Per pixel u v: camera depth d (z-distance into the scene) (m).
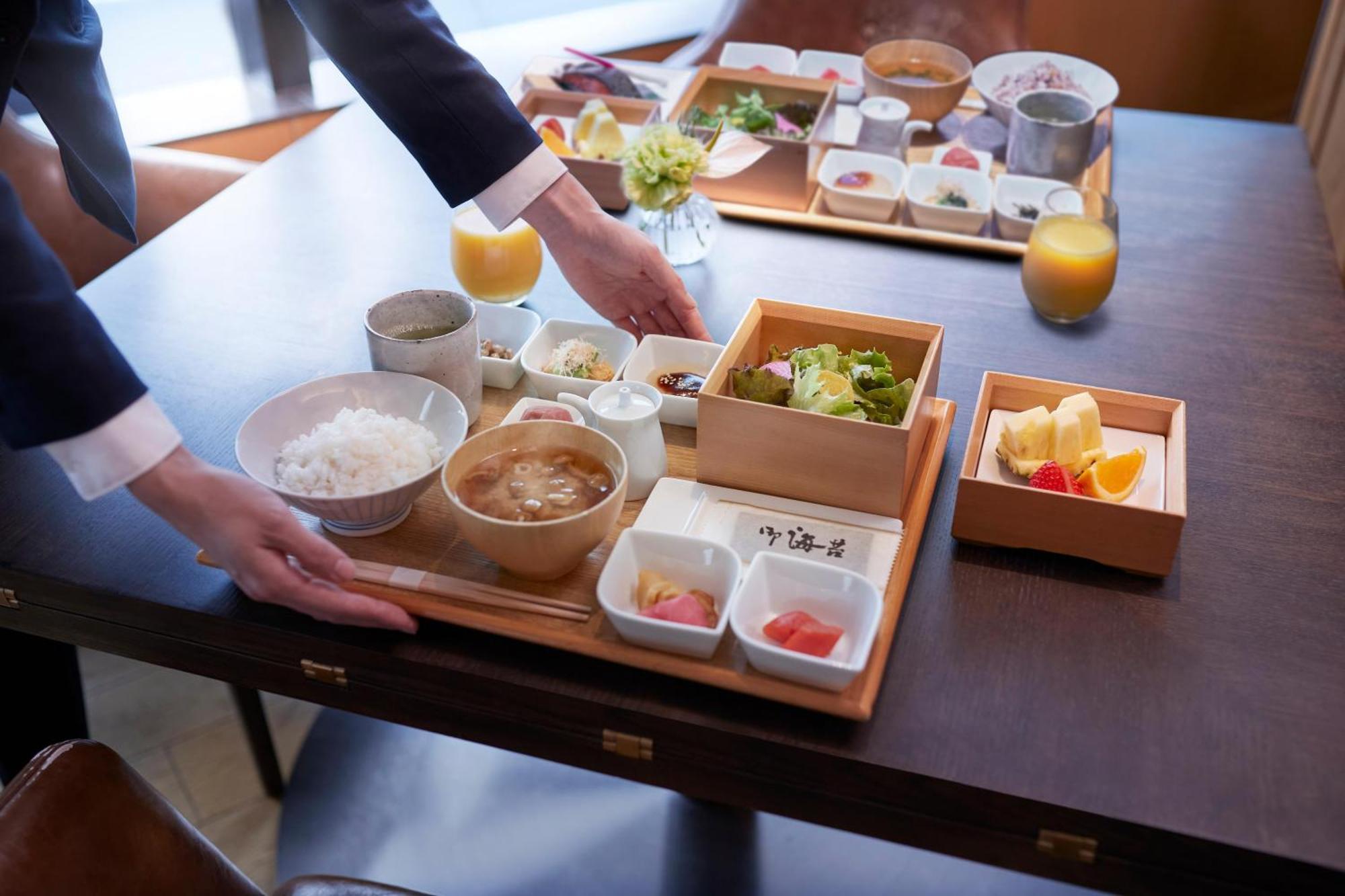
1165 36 2.91
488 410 1.25
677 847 1.78
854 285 1.49
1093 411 1.09
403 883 1.74
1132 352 1.35
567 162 1.62
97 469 0.89
